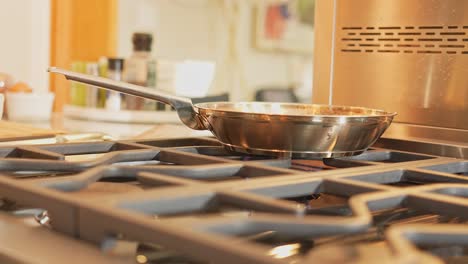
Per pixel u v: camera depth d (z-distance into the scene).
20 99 1.69
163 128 1.28
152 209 0.46
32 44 1.97
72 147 0.78
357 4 1.09
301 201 0.66
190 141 0.90
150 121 1.67
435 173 0.65
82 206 0.43
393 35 1.04
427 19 1.00
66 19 1.96
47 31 1.96
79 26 1.99
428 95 1.01
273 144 0.76
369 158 0.81
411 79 1.03
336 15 1.12
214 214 0.55
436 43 0.99
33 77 1.97
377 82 1.07
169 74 1.76
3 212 0.52
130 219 0.39
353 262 0.34
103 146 0.81
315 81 1.16
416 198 0.52
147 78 1.72
